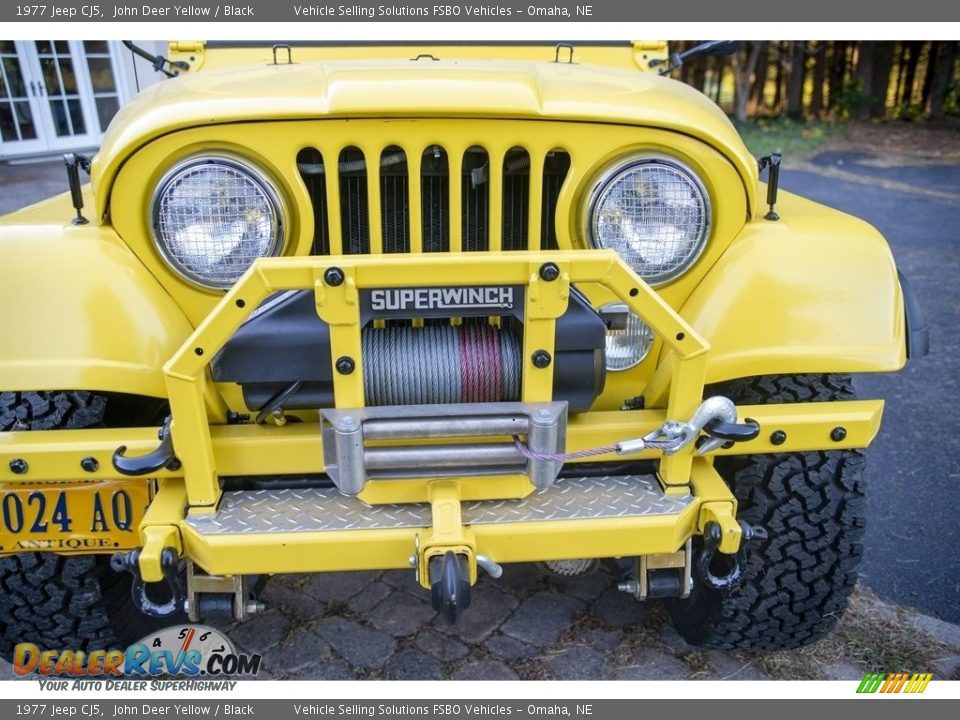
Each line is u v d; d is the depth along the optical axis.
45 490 1.93
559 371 1.84
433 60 2.57
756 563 2.18
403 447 1.79
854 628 2.66
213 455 1.86
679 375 1.81
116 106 9.73
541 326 1.74
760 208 2.37
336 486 1.86
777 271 2.04
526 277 1.70
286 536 1.79
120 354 1.88
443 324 2.02
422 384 1.80
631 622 2.70
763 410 1.96
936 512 3.27
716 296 2.03
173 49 2.98
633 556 2.07
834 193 8.79
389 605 2.79
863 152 11.30
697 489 1.94
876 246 2.12
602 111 1.92
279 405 1.86
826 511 2.12
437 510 1.76
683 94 2.29
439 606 1.65
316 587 2.88
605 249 1.81
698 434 1.81
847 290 2.04
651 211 1.99
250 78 2.25
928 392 4.32
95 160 2.07
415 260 1.67
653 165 1.96
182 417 1.75
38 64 9.14
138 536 1.96
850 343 1.98
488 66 2.30
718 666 2.51
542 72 2.34
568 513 1.86
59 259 1.93
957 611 2.75
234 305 1.68
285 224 1.94
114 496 1.95
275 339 1.78
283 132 1.88
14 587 2.10
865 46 13.69
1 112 9.07
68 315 1.88
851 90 13.91
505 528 1.81
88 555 2.09
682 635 2.59
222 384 2.06
